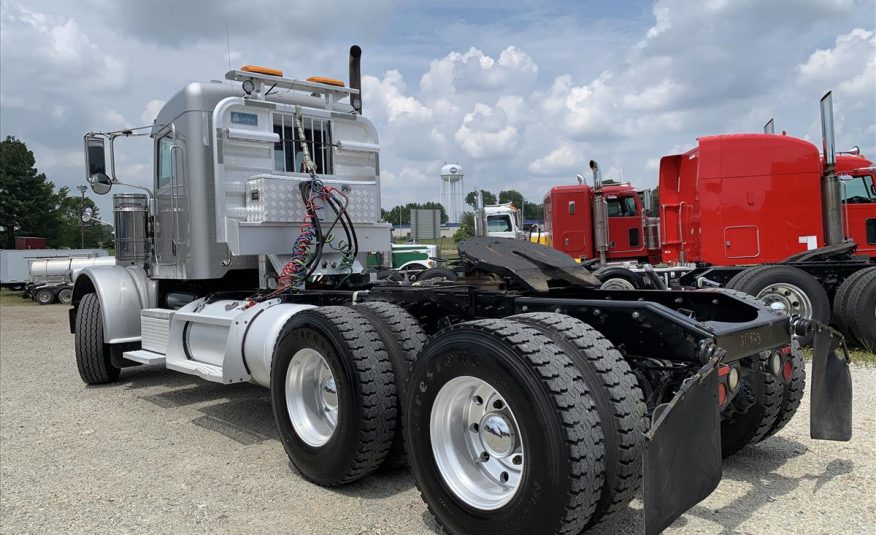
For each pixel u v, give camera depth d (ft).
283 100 21.43
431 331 13.98
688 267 31.27
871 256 31.81
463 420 10.37
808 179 29.12
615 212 44.73
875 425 15.72
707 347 9.21
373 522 11.19
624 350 10.57
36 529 11.26
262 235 18.69
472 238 15.17
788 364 11.82
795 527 10.42
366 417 11.75
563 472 8.38
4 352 35.12
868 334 25.38
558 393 8.55
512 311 12.25
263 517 11.52
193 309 19.22
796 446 14.51
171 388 23.29
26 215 217.56
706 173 30.27
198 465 14.49
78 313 23.34
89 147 21.97
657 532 7.94
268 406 20.21
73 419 18.95
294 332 13.23
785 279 26.27
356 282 20.29
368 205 20.80
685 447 8.43
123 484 13.37
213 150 19.29
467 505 9.69
